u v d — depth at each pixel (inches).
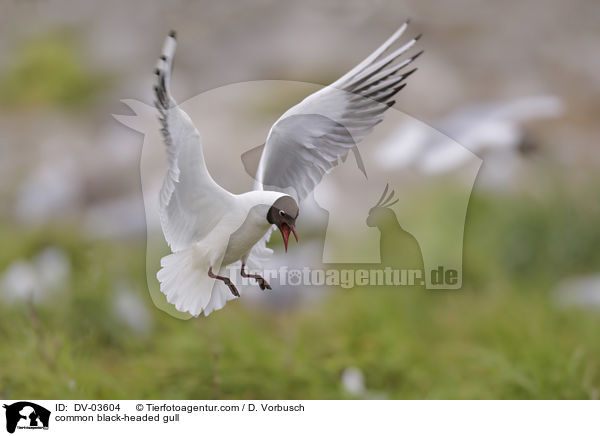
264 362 398.6
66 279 480.1
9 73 1139.9
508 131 425.7
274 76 900.0
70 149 890.7
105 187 741.9
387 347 419.2
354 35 1021.2
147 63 1104.8
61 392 365.1
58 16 1246.9
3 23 1240.8
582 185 607.5
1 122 1028.5
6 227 709.3
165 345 426.0
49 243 596.1
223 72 898.7
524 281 527.2
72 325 437.7
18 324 429.7
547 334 422.0
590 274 535.8
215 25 1074.7
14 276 483.2
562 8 1136.8
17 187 828.0
